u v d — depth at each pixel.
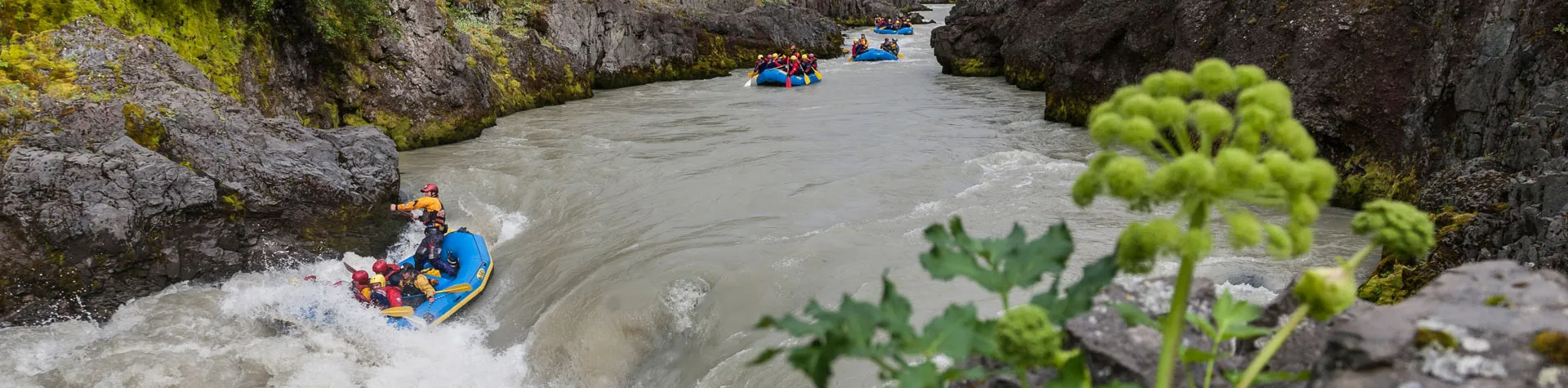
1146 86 1.17
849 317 1.11
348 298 7.89
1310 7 11.25
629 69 24.66
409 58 14.98
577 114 18.67
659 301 7.56
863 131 15.48
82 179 7.68
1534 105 7.47
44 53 9.12
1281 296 1.77
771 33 30.81
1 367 6.73
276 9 13.13
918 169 12.05
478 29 19.45
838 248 8.59
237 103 10.02
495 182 11.99
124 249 7.76
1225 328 1.30
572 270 8.62
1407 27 10.12
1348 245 8.34
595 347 7.16
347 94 14.24
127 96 9.06
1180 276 1.12
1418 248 1.15
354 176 10.14
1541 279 1.24
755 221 9.80
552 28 21.66
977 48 25.48
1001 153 12.82
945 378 1.11
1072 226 9.11
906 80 24.67
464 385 6.89
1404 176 9.71
